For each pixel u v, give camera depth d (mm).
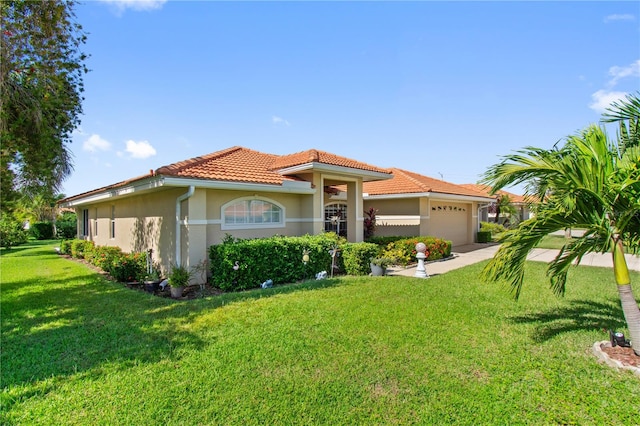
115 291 9781
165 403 3922
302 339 5715
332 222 19156
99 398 4047
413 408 3826
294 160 13578
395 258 13703
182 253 10531
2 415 3734
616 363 4734
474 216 26281
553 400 3951
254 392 4141
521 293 8984
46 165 9008
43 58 8414
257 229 12203
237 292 9312
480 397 4012
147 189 10750
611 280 10820
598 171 4836
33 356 5238
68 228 38000
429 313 7109
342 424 3566
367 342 5590
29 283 11352
